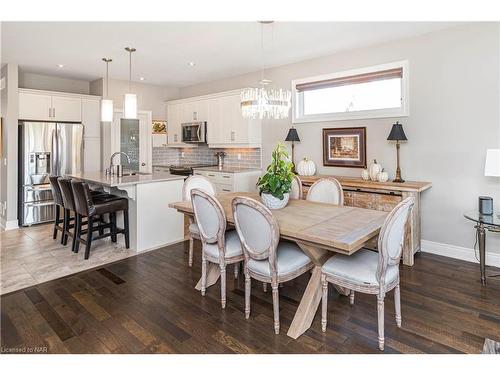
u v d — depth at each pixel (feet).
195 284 10.03
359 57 13.85
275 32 11.80
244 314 8.23
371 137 13.80
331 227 7.55
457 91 11.53
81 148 18.37
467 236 11.69
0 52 13.24
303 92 16.20
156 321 7.91
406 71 12.65
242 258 8.77
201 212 8.66
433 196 12.33
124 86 20.33
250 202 7.20
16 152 16.43
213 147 19.65
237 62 15.97
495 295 9.05
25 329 7.56
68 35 12.02
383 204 12.00
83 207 12.12
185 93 22.66
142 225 13.08
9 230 16.21
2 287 9.77
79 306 8.64
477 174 11.31
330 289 9.62
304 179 14.11
